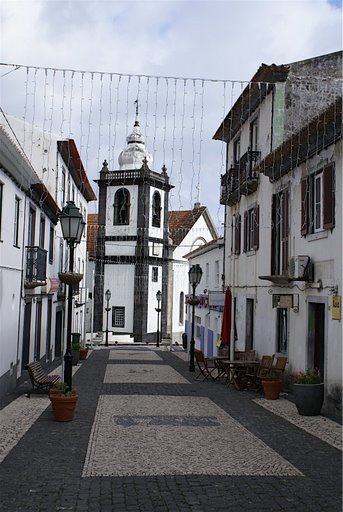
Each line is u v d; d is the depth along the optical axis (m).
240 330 21.53
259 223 19.09
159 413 12.44
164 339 45.22
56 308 25.42
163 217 49.59
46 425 10.93
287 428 10.92
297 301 15.08
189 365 24.12
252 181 19.22
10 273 15.30
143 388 16.78
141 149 49.81
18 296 16.45
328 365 12.88
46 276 20.16
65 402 11.18
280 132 17.45
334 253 12.83
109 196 48.56
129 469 8.07
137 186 47.78
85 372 21.58
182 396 15.12
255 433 10.46
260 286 18.88
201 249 31.27
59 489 7.21
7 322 15.01
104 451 9.03
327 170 13.16
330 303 12.89
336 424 11.30
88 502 6.76
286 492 7.14
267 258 18.05
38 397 14.30
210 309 29.77
